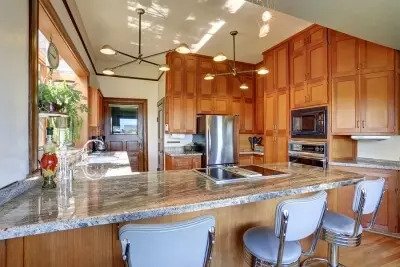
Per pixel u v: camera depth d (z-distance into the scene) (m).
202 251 0.97
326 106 3.21
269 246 1.31
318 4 1.82
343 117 3.09
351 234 1.52
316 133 3.33
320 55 3.32
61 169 1.58
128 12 3.14
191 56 4.70
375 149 3.26
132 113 5.66
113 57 5.12
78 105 2.82
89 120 3.85
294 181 1.57
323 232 1.61
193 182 1.55
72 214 0.95
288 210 1.14
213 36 3.83
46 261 1.13
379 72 2.84
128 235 0.85
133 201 1.13
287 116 3.88
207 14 3.13
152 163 5.75
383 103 2.82
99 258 1.22
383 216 2.75
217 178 1.62
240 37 3.86
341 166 3.04
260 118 5.12
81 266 1.19
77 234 1.18
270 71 4.30
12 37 1.25
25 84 1.40
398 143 3.06
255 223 1.67
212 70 4.88
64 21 2.34
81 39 3.31
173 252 0.90
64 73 3.57
